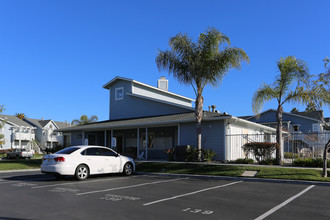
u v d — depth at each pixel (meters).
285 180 11.89
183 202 8.02
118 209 7.16
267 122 43.41
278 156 16.12
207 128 19.91
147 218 6.32
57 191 9.81
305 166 15.34
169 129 23.70
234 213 6.77
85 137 28.03
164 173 15.30
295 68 15.46
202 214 6.68
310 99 14.93
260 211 6.96
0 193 9.39
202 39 17.56
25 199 8.38
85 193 9.44
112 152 14.52
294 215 6.58
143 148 25.30
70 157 12.66
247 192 9.66
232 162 17.81
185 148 18.77
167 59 17.84
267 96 16.12
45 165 12.59
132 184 11.63
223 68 17.22
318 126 40.34
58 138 59.47
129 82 28.66
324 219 6.26
